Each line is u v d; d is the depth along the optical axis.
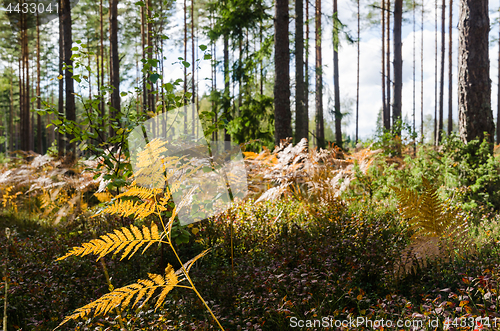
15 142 41.38
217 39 11.83
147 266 3.83
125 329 2.45
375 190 6.77
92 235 5.00
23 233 6.21
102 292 3.34
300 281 3.05
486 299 2.55
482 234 3.95
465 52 6.54
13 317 3.09
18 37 21.83
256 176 7.16
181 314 2.85
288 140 8.56
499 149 7.49
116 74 13.14
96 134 4.09
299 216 5.33
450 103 20.77
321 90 14.33
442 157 6.57
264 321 2.70
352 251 3.79
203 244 4.20
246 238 4.48
